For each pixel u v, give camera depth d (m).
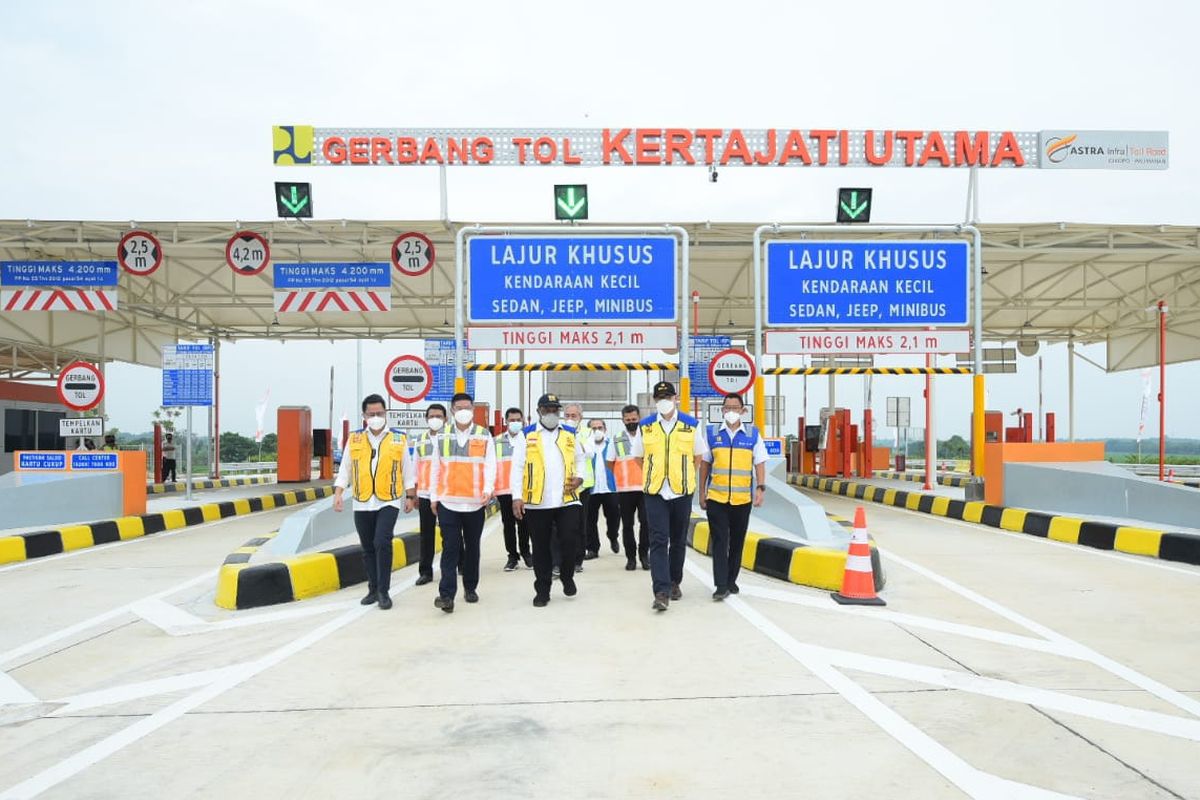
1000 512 12.93
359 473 7.09
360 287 17.92
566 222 15.32
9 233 16.95
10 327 21.39
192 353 16.45
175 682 5.06
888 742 3.90
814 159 15.53
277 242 17.38
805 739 3.95
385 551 7.06
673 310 11.90
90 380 13.99
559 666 5.22
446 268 22.14
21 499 11.71
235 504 16.66
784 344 12.78
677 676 4.98
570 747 3.87
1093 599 7.24
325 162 15.28
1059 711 4.32
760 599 7.29
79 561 10.26
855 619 6.48
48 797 3.43
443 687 4.82
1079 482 11.83
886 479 24.14
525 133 15.35
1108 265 22.30
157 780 3.58
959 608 6.89
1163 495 10.55
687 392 11.81
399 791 3.43
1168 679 4.88
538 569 7.12
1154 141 15.72
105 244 17.30
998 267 22.47
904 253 12.81
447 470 6.93
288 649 5.75
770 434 28.05
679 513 7.19
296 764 3.73
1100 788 3.41
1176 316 25.06
